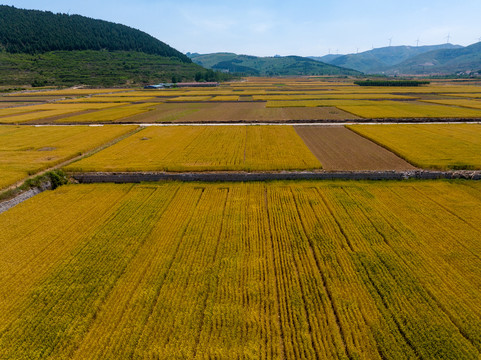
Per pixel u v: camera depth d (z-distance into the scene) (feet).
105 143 142.41
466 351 38.60
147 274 53.67
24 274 54.54
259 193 86.07
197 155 117.29
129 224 70.74
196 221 71.46
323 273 53.11
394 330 41.86
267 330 42.39
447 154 109.60
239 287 50.39
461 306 45.37
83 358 39.11
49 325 43.93
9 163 108.99
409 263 54.65
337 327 42.83
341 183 91.35
